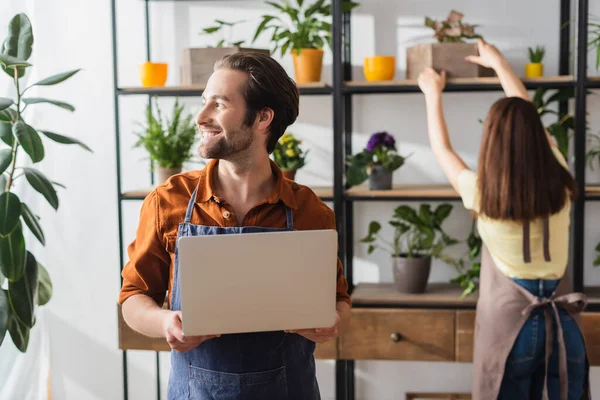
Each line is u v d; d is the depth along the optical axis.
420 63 2.40
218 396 1.25
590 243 2.69
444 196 2.39
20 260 2.18
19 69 2.21
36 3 2.85
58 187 2.93
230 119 1.18
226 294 1.10
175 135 2.53
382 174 2.48
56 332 3.01
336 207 2.46
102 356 3.01
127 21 2.84
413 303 2.46
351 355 2.45
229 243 1.08
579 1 2.27
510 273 1.96
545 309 1.92
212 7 2.79
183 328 1.10
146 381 3.00
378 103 2.75
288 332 1.27
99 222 2.94
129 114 2.87
